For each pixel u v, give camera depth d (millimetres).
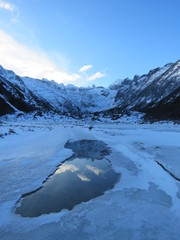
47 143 24875
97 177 12758
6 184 11406
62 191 10609
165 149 19625
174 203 8945
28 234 7086
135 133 37719
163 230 7121
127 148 21859
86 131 44438
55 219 7996
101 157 18203
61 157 17812
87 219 7941
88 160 17078
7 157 17047
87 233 7066
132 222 7641
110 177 12727
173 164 14258
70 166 15227
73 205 9109
